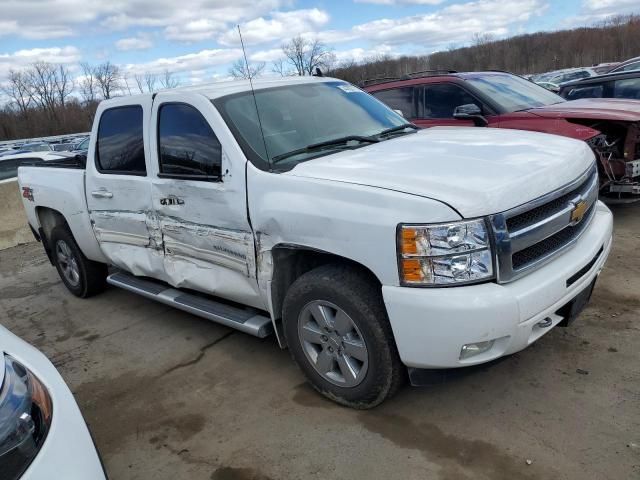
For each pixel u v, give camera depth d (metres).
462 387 3.33
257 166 3.34
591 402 3.05
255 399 3.48
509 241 2.67
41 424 1.93
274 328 3.47
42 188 5.43
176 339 4.54
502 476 2.59
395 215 2.68
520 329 2.66
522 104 6.82
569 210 3.03
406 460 2.77
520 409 3.06
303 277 3.17
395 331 2.76
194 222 3.75
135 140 4.23
